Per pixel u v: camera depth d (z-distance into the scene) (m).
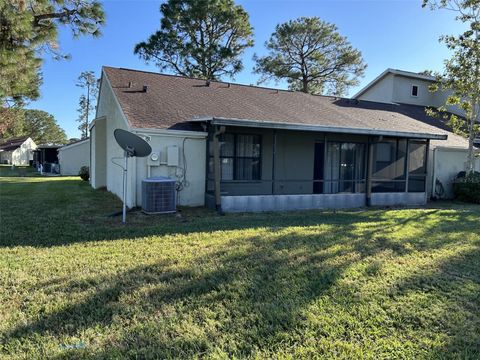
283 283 3.70
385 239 5.67
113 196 10.78
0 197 10.38
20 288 3.51
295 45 24.45
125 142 7.02
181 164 9.05
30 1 6.59
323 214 8.41
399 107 16.53
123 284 3.63
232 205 8.57
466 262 4.54
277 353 2.47
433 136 10.41
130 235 5.77
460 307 3.23
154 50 22.67
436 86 12.12
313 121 10.76
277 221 7.27
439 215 8.34
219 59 23.30
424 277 3.95
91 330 2.74
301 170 11.05
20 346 2.52
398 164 12.05
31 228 6.16
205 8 21.88
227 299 3.32
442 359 2.44
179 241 5.40
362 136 11.60
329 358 2.42
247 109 10.94
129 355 2.43
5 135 49.22
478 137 13.52
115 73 12.08
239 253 4.75
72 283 3.63
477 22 10.48
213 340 2.63
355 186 11.87
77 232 5.93
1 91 7.32
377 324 2.90
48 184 15.30
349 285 3.68
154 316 2.98
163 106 9.95
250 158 10.33
